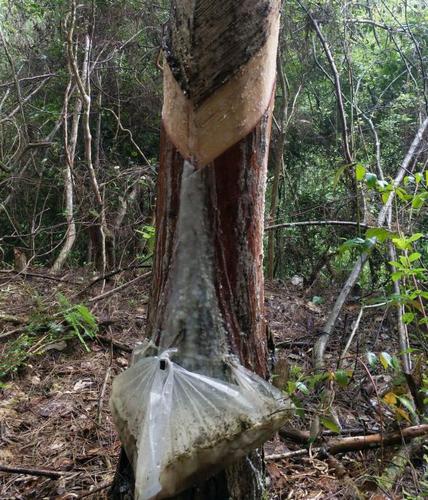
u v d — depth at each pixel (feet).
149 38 25.90
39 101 27.12
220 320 5.49
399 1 24.29
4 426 9.87
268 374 6.09
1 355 12.18
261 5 5.07
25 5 25.44
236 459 5.27
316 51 22.47
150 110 26.68
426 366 10.62
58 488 7.94
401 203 13.82
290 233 22.57
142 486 4.91
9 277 17.90
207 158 5.28
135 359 5.78
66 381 11.58
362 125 22.21
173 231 5.53
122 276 17.42
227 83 5.08
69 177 21.77
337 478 7.86
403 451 7.93
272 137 23.59
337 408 9.80
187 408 5.19
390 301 8.98
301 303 16.44
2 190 25.41
